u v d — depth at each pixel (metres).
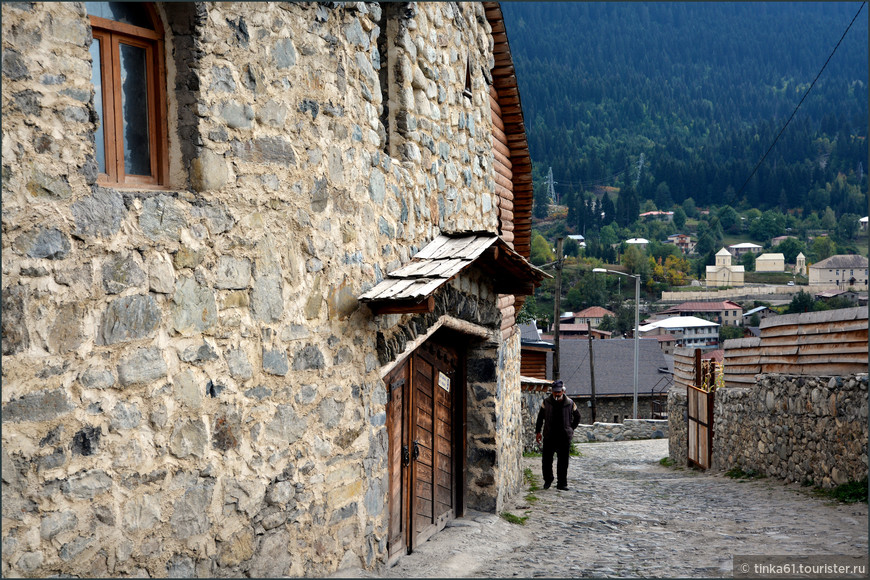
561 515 8.93
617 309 88.12
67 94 3.38
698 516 8.73
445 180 7.91
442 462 7.82
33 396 3.20
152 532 3.75
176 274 3.94
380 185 6.12
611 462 18.20
